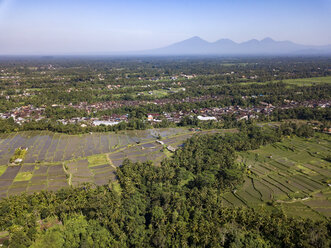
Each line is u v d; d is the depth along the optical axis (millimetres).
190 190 116125
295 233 88250
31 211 103500
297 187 127125
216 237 88375
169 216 98562
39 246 90000
